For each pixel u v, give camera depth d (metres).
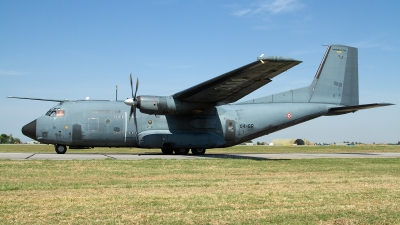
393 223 6.31
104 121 23.17
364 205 7.61
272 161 18.20
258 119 24.98
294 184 10.40
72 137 22.95
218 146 24.14
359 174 12.95
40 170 13.25
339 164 16.89
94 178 11.44
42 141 23.00
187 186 9.91
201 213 6.84
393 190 9.41
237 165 15.95
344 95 26.56
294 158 21.16
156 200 7.91
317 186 10.05
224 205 7.52
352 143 77.19
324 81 26.36
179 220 6.36
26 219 6.30
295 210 7.14
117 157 20.25
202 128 24.03
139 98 21.67
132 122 23.41
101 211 6.89
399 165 16.53
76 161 16.64
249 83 20.56
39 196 8.26
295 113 25.52
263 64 17.69
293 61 17.47
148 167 14.71
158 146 23.09
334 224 6.23
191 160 18.05
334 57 26.56
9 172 12.60
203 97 22.09
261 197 8.38
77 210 6.95
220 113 24.44
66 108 23.25
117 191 9.02
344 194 8.80
